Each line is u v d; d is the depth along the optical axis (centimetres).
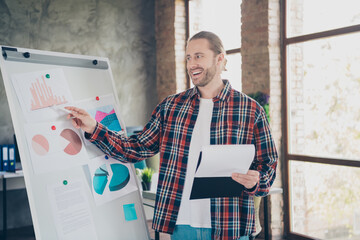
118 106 226
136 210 214
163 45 610
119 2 591
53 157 186
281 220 437
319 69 400
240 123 183
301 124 422
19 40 511
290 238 430
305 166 416
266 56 432
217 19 535
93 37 569
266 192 179
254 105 185
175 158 185
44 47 530
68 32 548
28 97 184
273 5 431
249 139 182
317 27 401
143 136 196
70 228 184
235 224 179
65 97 199
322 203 399
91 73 218
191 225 180
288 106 435
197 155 183
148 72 620
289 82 433
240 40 499
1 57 180
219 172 159
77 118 195
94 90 216
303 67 418
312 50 407
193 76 182
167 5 598
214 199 179
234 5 507
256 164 185
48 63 198
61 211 183
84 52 561
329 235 392
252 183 166
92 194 197
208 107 187
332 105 388
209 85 186
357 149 366
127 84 600
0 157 453
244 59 460
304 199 419
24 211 514
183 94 195
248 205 182
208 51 179
